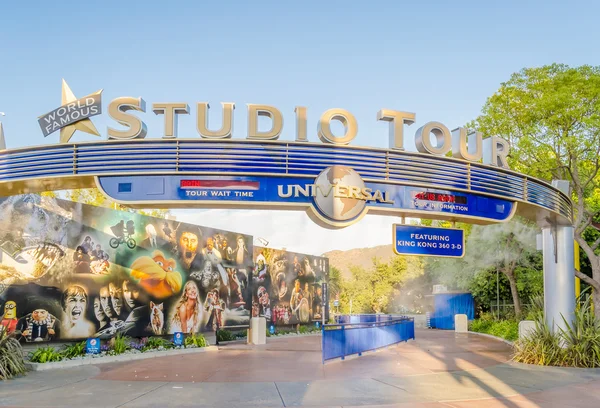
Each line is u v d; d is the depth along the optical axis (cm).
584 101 2311
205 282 2709
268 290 3503
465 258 3550
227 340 2891
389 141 1505
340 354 1923
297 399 1188
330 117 1439
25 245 1908
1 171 1430
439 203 1521
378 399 1190
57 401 1173
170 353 2211
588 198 2878
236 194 1385
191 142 1384
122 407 1107
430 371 1611
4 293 1842
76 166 1388
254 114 1402
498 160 1650
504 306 4091
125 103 1395
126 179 1380
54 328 1966
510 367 1703
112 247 2208
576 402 1184
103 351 2036
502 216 1623
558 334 1808
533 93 2470
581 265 3033
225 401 1166
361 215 1433
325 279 4356
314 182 1409
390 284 6712
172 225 2520
